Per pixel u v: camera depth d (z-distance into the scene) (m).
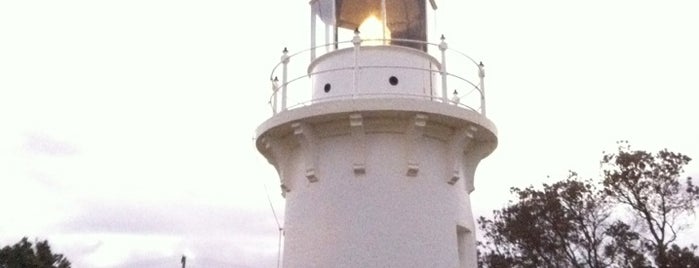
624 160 26.56
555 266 26.97
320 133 13.20
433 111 12.67
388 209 12.59
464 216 13.60
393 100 12.54
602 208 26.95
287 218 13.68
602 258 26.33
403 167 12.85
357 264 12.34
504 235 28.03
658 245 25.17
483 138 13.91
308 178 13.19
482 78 14.01
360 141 12.82
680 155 26.44
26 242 16.97
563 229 26.84
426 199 12.83
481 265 28.16
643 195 26.17
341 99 13.11
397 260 12.34
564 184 27.53
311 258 12.76
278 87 13.91
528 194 27.84
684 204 26.03
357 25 14.23
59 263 17.62
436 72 13.54
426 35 14.47
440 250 12.67
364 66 13.42
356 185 12.75
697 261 23.58
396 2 14.38
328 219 12.75
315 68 14.22
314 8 14.73
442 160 13.32
